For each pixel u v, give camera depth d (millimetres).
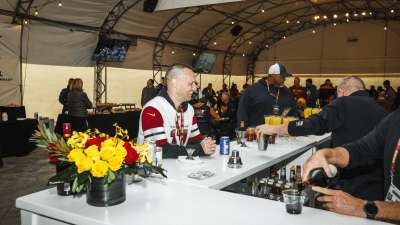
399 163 1276
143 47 12312
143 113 2318
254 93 3625
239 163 2021
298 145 2832
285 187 2455
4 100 8281
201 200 1434
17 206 1434
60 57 9664
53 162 1467
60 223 1365
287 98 3658
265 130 2270
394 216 1210
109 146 1302
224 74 17875
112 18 10414
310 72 18656
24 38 8648
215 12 12898
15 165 5941
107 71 11352
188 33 13812
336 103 2139
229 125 6852
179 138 2422
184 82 2350
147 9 9258
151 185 1641
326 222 1216
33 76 9242
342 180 2096
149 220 1220
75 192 1473
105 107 9641
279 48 19297
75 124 7273
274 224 1193
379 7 15258
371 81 17219
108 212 1293
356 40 17453
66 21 9422
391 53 16719
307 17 16672
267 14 15164
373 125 2076
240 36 16812
